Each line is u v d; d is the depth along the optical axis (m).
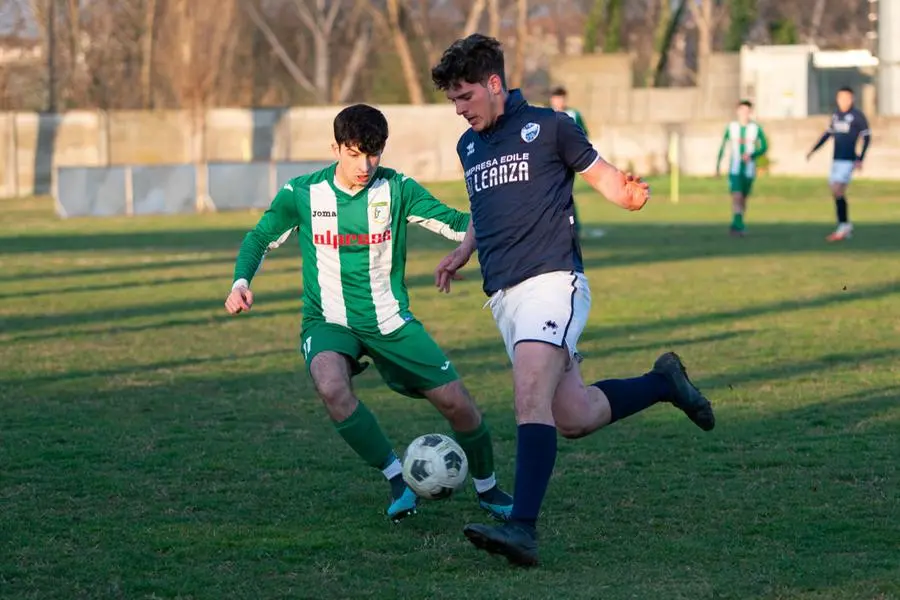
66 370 33.66
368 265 19.30
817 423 25.53
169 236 82.69
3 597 15.33
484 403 28.53
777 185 116.69
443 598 15.12
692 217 91.56
